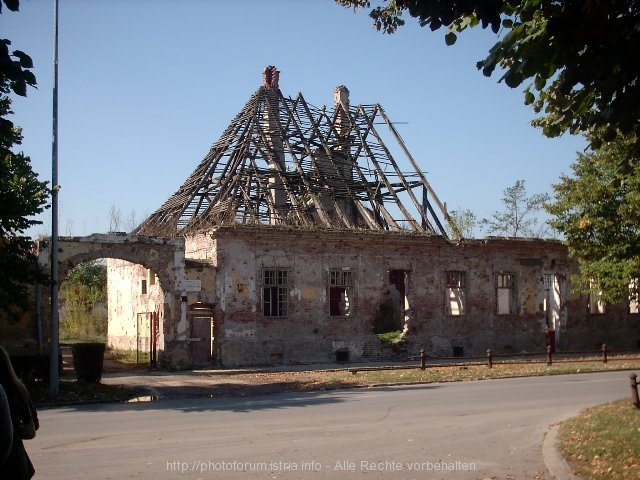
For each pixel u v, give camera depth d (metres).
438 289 34.34
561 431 12.18
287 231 30.30
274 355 29.95
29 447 11.27
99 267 57.88
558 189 27.55
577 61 7.45
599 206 25.97
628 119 7.64
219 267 29.05
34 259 21.73
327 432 12.63
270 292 30.41
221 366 28.69
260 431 12.78
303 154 38.06
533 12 7.44
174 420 14.41
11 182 19.22
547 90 8.86
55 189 20.11
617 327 40.34
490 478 9.08
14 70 6.25
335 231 31.31
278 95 40.28
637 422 12.35
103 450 10.96
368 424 13.60
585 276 29.45
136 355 32.59
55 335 19.64
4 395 4.96
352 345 31.78
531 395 18.53
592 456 9.93
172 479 8.98
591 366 27.31
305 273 31.03
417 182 37.81
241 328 29.31
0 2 6.02
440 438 11.99
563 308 38.38
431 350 33.75
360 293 32.25
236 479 8.99
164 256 27.66
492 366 27.41
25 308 19.48
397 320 38.34
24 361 21.16
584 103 8.41
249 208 33.16
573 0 6.98
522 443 11.52
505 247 36.41
